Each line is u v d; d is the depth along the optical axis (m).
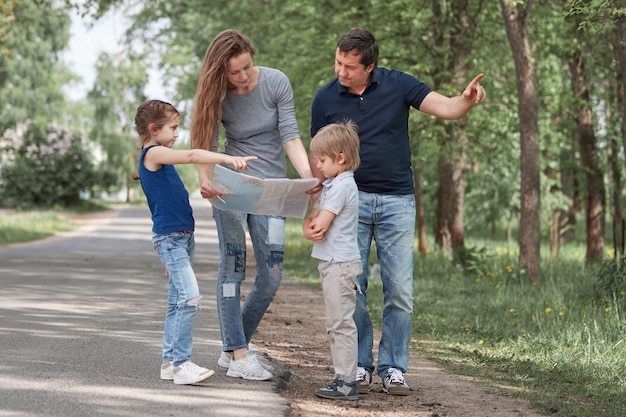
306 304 14.75
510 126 23.45
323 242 6.88
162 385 6.98
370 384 7.51
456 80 22.25
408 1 20.67
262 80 7.36
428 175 42.03
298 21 23.19
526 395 7.62
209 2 27.81
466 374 8.77
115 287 15.69
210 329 10.34
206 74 7.13
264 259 7.43
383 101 7.19
